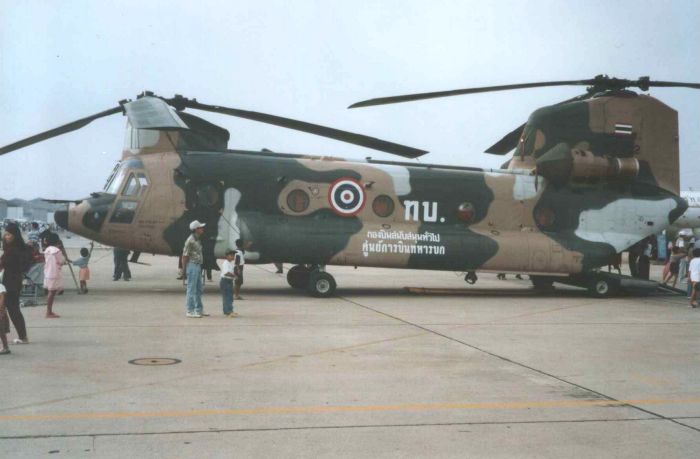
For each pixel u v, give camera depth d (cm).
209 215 1716
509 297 1909
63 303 1542
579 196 1939
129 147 1781
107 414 637
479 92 1669
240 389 745
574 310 1584
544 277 2056
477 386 779
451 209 1856
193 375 810
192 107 1780
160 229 1702
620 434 601
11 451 529
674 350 1038
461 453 544
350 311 1481
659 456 542
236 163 1762
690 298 1841
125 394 713
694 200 3856
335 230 1761
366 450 548
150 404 675
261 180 1756
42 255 1555
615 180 1942
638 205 1956
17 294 987
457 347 1040
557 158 1877
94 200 1697
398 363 905
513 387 777
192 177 1720
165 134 1761
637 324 1341
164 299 1642
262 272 2919
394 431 602
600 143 1931
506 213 1889
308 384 775
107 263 3300
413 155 1738
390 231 1791
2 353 916
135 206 1695
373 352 985
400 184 1834
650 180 1972
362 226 1788
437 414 659
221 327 1204
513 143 2138
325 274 1778
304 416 644
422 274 3003
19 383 754
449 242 1811
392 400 709
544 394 746
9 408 653
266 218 1741
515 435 595
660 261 4278
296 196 1770
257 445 556
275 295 1811
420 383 789
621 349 1042
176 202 1705
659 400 725
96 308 1452
